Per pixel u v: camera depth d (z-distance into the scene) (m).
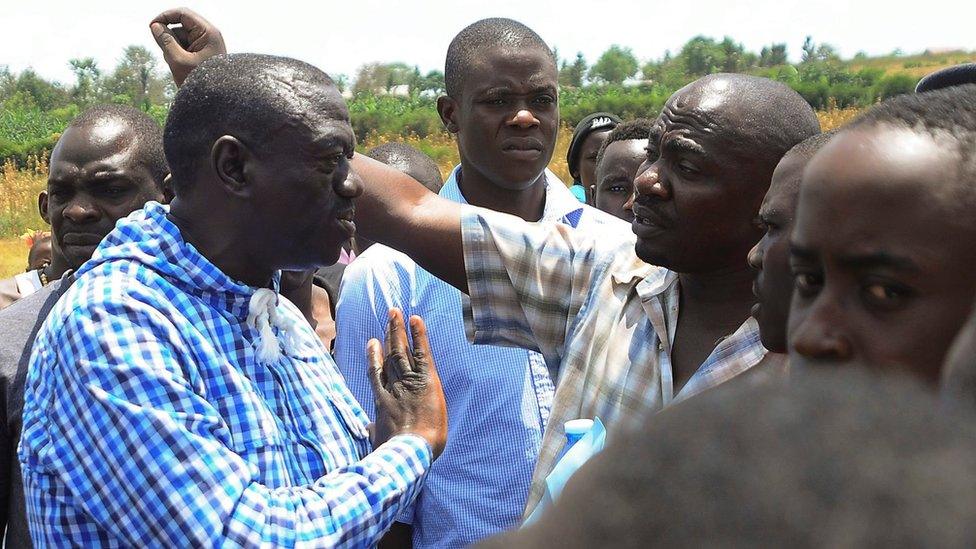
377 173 2.53
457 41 3.91
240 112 2.12
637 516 0.40
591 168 6.30
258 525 1.96
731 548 0.38
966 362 0.67
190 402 2.01
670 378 2.23
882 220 1.09
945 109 1.13
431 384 2.30
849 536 0.37
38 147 32.22
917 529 0.37
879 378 0.42
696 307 2.27
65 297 2.13
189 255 2.13
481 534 3.24
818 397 0.41
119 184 3.07
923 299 1.10
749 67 65.88
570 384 2.33
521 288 2.44
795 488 0.38
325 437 2.24
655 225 2.18
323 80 2.21
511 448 3.26
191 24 2.81
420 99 45.12
